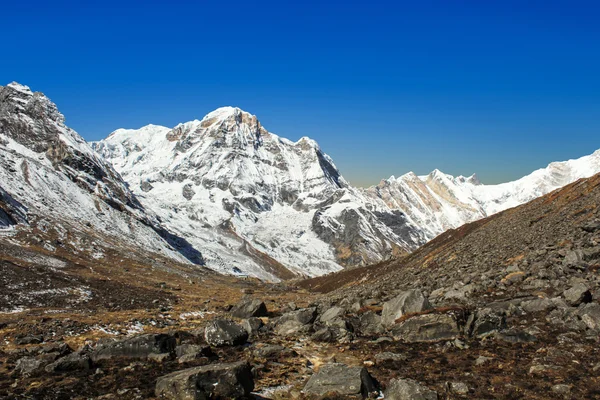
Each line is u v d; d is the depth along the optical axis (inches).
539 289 1211.2
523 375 746.2
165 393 724.7
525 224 2461.9
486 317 987.9
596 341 837.8
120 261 6195.9
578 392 659.4
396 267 3873.0
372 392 733.9
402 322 1068.5
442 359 867.4
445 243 3631.9
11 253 4158.5
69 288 2898.6
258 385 821.2
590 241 1444.4
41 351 1145.4
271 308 2219.5
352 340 1112.2
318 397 732.0
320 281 5787.4
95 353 1017.5
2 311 2148.1
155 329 1727.4
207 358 982.4
